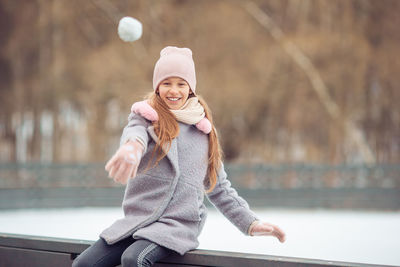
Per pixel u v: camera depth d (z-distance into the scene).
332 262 2.45
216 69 20.59
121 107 19.78
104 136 19.81
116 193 13.83
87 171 14.25
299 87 20.06
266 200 14.25
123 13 21.39
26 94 20.23
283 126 20.17
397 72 20.14
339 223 9.72
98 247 2.48
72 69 20.36
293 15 21.22
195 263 2.58
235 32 20.80
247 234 2.65
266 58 20.47
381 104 20.11
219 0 21.69
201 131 2.66
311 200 14.18
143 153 2.30
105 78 19.72
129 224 2.47
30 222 9.45
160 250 2.40
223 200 2.70
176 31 21.36
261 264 2.49
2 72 20.62
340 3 20.89
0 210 12.53
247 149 20.44
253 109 19.98
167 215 2.49
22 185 14.05
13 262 3.05
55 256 2.91
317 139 20.16
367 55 20.19
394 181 14.46
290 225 9.40
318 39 20.25
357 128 20.19
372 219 10.76
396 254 5.66
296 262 2.45
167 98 2.61
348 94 20.11
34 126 20.02
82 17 21.06
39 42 20.70
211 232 7.63
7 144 20.19
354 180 14.58
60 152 19.89
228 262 2.52
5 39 20.83
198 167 2.59
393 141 20.16
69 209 13.12
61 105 20.09
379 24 20.97
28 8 20.80
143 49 20.95
